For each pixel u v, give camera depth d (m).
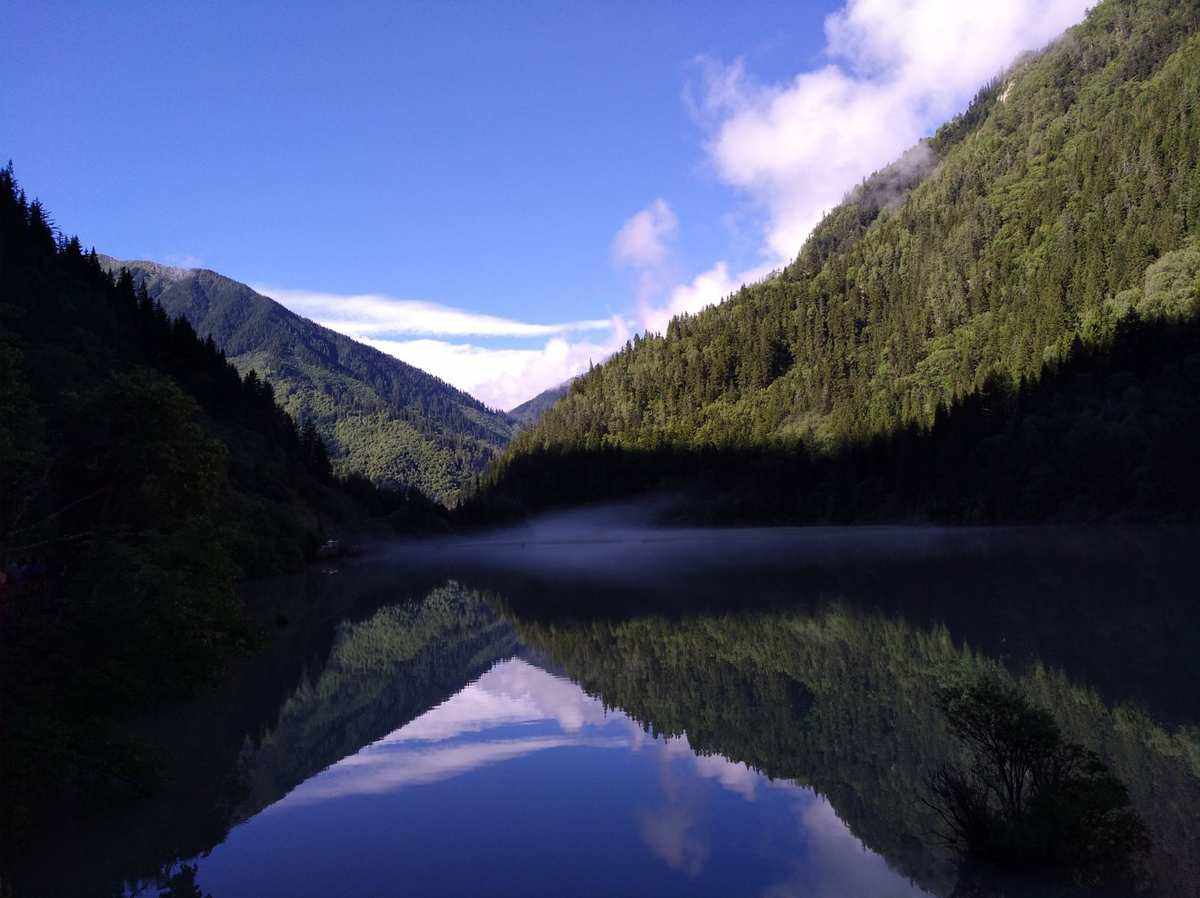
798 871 11.59
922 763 16.38
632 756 17.62
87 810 14.96
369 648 33.75
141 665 17.27
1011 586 42.78
